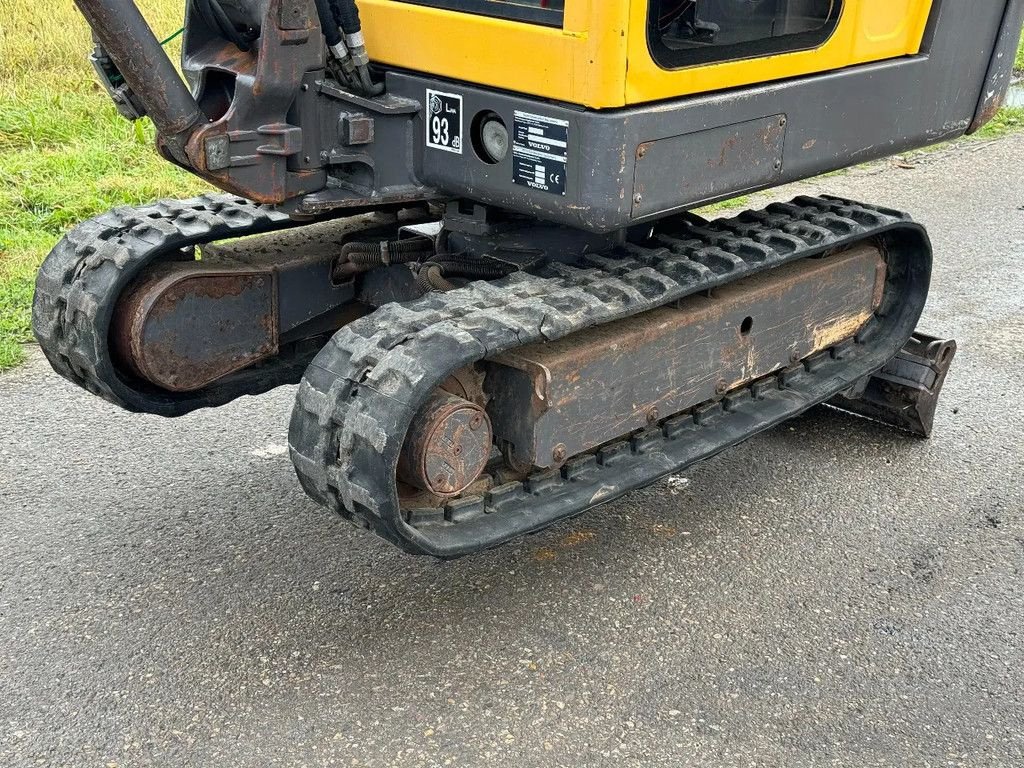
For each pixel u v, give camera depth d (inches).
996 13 108.3
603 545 103.3
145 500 108.3
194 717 80.7
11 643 87.7
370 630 90.8
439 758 77.5
